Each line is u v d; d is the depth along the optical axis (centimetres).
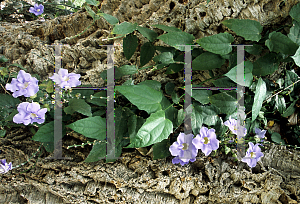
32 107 106
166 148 111
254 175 112
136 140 99
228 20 104
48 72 124
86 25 124
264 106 116
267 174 112
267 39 104
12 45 126
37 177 115
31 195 118
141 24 117
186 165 113
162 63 109
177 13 113
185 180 112
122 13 120
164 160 113
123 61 119
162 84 118
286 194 110
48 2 171
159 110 103
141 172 112
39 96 112
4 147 119
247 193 112
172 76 118
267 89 114
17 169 117
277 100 115
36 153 117
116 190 113
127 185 112
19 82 106
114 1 120
